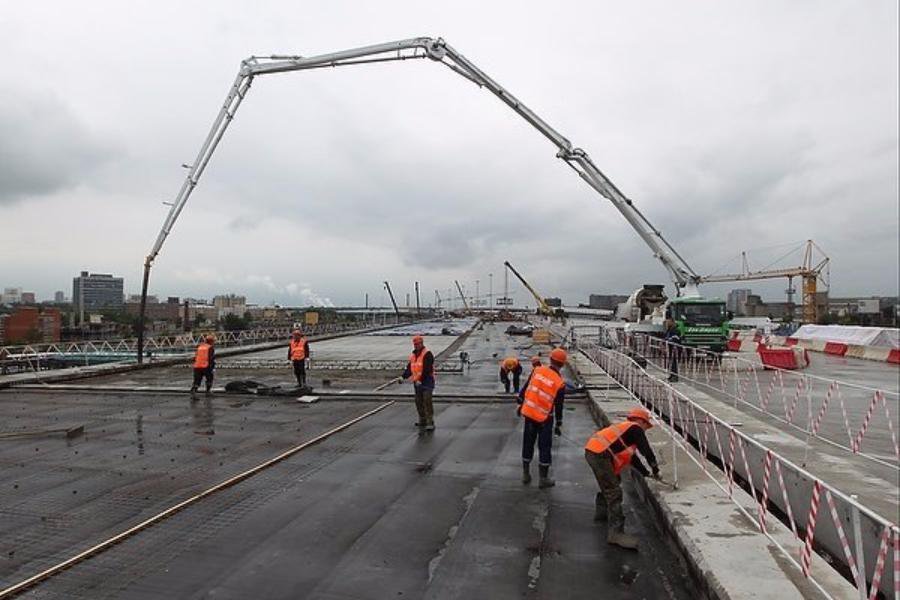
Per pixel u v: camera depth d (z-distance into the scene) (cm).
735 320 6844
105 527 653
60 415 1354
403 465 923
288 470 893
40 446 1044
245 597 496
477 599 493
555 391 825
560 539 623
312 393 1642
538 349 3516
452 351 3388
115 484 814
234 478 840
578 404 1504
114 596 498
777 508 794
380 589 510
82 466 909
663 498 668
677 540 570
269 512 705
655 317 3175
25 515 691
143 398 1609
